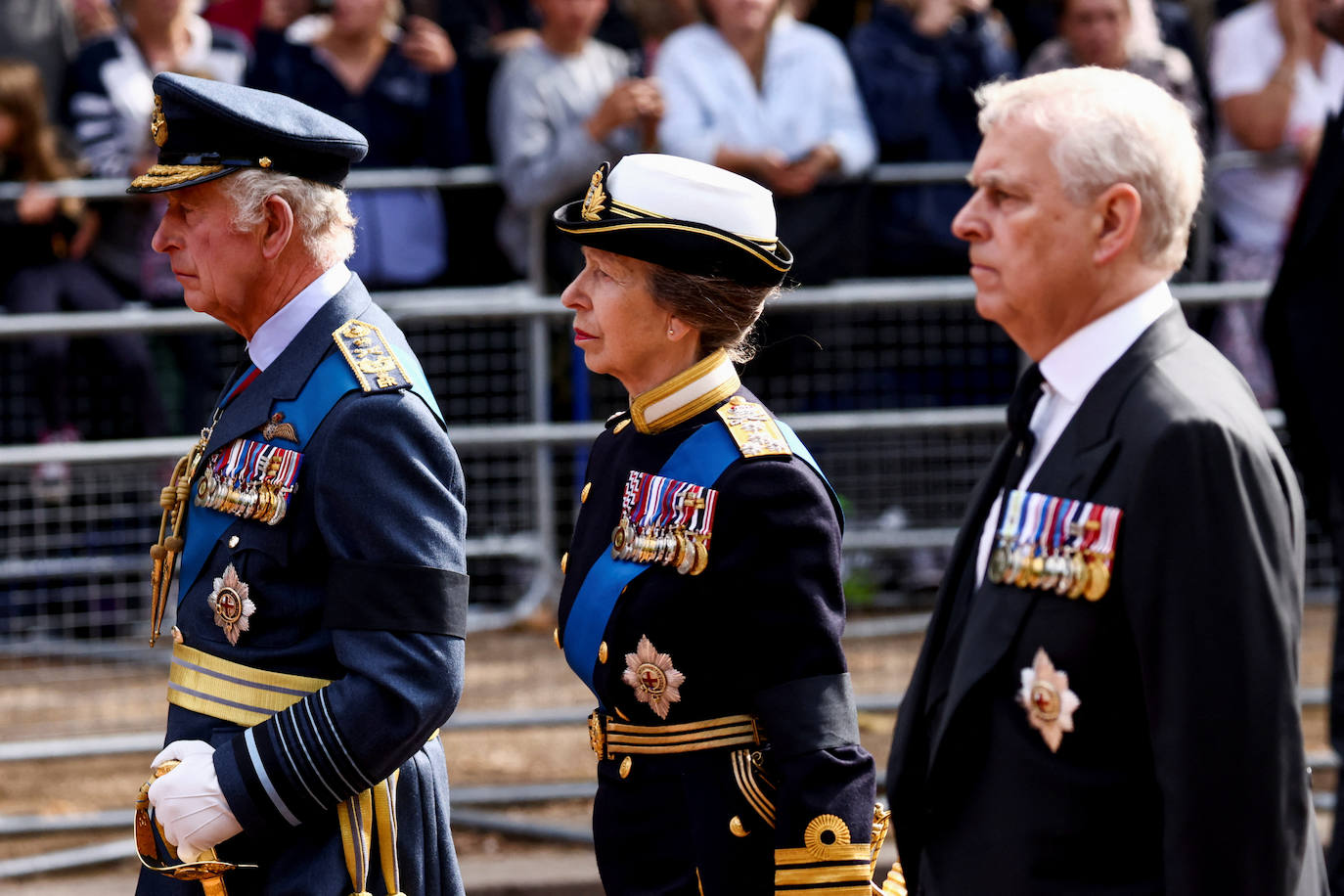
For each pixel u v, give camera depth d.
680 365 10.09
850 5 30.81
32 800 20.23
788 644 9.52
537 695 21.53
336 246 10.66
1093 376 8.73
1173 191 8.55
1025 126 8.64
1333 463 16.11
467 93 26.45
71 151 25.30
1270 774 7.95
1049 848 8.48
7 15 26.56
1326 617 22.97
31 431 23.59
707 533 9.61
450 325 22.45
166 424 23.75
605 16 29.25
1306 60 26.80
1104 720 8.43
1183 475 8.15
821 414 22.91
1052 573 8.48
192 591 10.43
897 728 9.49
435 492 10.15
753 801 9.61
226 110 10.11
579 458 22.80
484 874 18.31
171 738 10.33
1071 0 25.88
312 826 10.15
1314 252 16.12
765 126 25.05
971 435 21.02
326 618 9.93
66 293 24.30
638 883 9.84
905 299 20.03
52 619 20.48
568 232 9.88
